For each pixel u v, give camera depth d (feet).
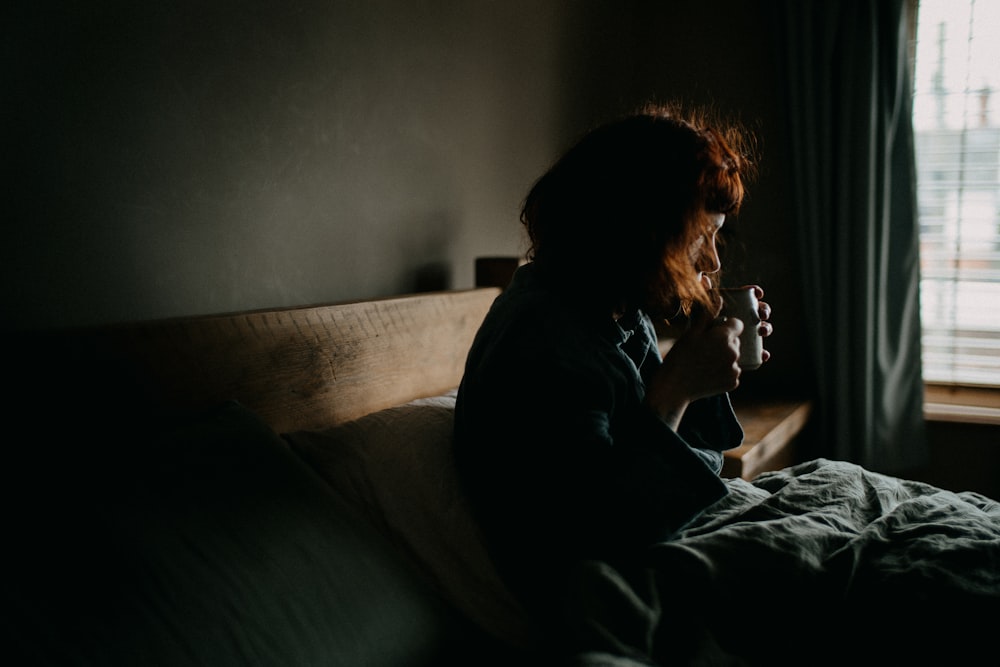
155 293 3.78
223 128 4.10
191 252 3.97
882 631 2.89
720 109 9.26
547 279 3.51
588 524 2.95
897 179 8.36
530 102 7.34
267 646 2.26
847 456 8.58
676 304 3.52
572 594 2.78
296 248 4.66
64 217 3.34
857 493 3.86
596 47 8.59
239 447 2.89
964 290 8.59
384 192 5.41
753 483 4.33
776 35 8.59
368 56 5.17
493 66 6.68
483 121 6.59
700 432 4.15
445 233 6.15
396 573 2.88
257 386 3.60
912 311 8.49
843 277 8.38
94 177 3.45
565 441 3.00
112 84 3.51
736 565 2.98
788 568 2.98
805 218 8.61
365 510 3.36
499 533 3.28
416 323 4.77
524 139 7.29
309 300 4.78
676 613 2.85
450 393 4.46
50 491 2.26
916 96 8.53
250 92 4.26
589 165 3.38
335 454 3.51
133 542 2.24
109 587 2.09
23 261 3.19
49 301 3.30
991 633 2.81
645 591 2.85
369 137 5.22
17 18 3.12
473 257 6.57
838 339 8.44
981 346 8.57
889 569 3.02
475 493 3.40
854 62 8.15
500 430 3.15
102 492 2.34
